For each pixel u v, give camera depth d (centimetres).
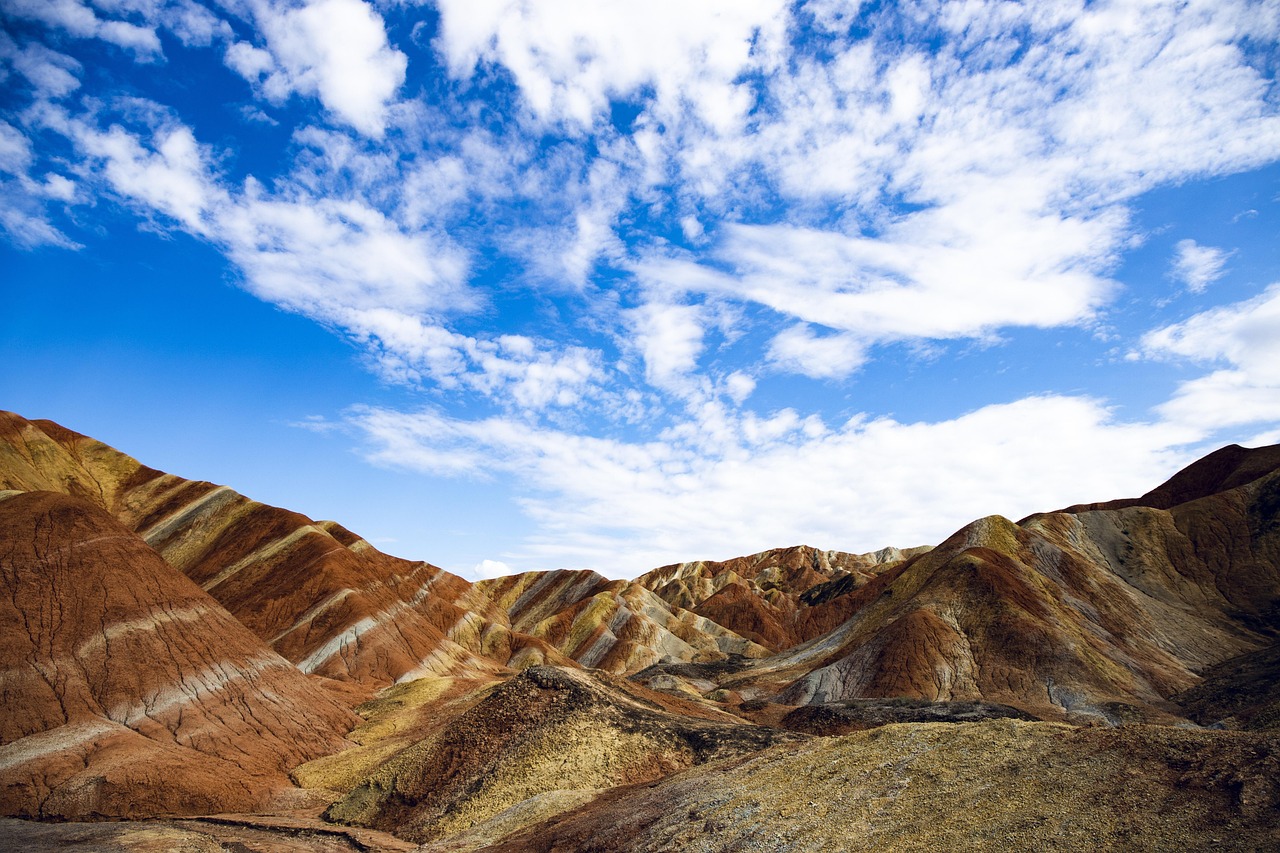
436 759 5491
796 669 13112
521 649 16112
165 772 5444
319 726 7375
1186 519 13738
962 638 10750
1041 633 10244
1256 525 12925
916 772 2752
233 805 5562
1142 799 2033
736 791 3209
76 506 7550
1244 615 11456
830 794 2816
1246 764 1991
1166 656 10525
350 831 4881
